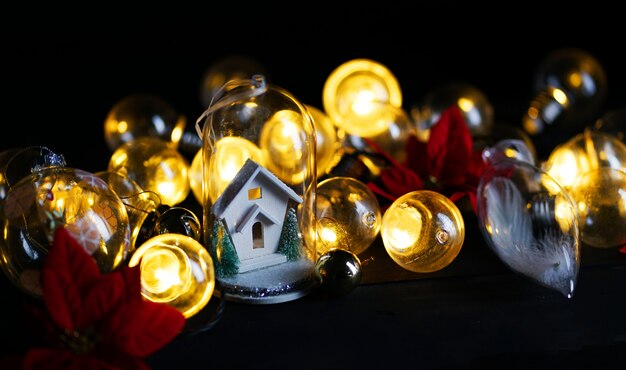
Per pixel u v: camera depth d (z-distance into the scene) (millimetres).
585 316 424
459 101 673
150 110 637
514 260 443
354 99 633
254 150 465
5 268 423
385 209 533
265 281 438
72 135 744
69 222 411
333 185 481
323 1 1084
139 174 516
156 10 1062
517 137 626
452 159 552
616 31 1052
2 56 979
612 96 872
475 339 404
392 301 438
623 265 477
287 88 909
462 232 457
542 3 1059
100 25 1051
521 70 992
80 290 363
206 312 424
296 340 402
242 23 1078
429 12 1078
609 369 385
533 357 392
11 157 488
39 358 340
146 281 408
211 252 450
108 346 355
